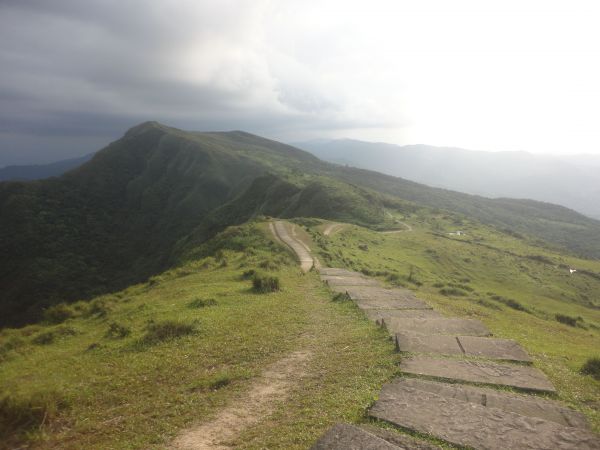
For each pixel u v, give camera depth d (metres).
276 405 7.93
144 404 8.50
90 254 144.25
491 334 12.63
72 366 11.70
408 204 131.75
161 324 13.75
